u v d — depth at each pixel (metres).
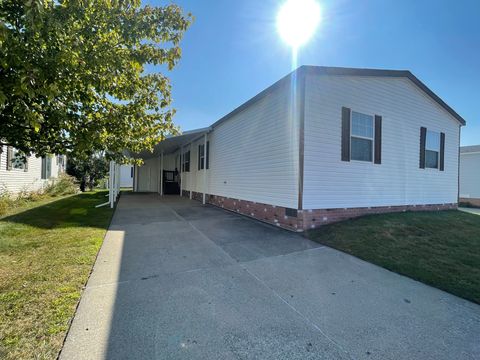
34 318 2.36
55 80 2.38
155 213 8.87
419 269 3.80
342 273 3.71
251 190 8.08
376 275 3.65
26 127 2.91
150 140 4.15
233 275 3.58
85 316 2.45
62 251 4.27
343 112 6.60
